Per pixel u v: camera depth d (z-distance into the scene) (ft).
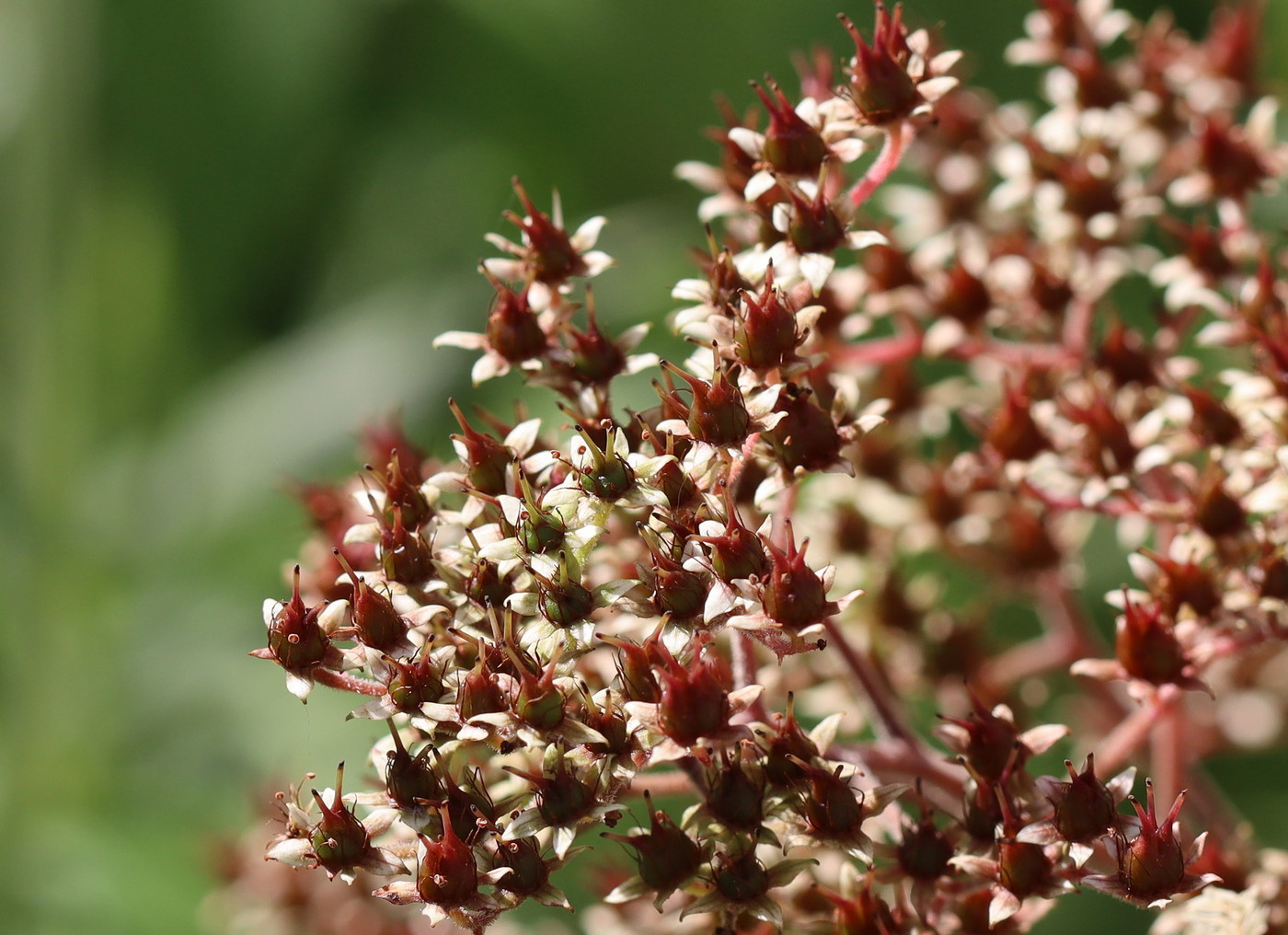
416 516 1.00
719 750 0.97
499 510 1.00
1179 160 1.15
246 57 1.90
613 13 1.84
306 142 1.95
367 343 1.75
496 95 1.92
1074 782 0.98
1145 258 1.13
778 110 1.02
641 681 0.97
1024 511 1.14
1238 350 1.17
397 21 1.93
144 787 1.58
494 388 1.68
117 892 1.49
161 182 1.92
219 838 1.22
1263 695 1.18
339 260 1.91
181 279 1.94
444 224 1.89
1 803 1.58
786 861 0.97
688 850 0.97
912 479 1.15
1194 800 1.11
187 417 1.77
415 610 0.98
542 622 0.97
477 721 0.96
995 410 1.10
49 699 1.64
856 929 0.99
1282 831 1.38
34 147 1.77
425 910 0.96
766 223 1.02
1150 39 1.17
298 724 1.57
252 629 1.66
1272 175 1.13
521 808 0.97
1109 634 1.45
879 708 1.06
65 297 1.77
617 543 1.04
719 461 0.98
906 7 1.77
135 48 1.86
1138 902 0.97
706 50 1.82
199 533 1.71
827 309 1.11
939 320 1.13
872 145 1.04
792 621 0.97
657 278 1.72
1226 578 1.04
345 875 0.97
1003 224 1.18
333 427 1.70
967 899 1.00
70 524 1.72
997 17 1.77
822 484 1.15
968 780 1.00
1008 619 1.47
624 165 1.87
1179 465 1.07
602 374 1.03
